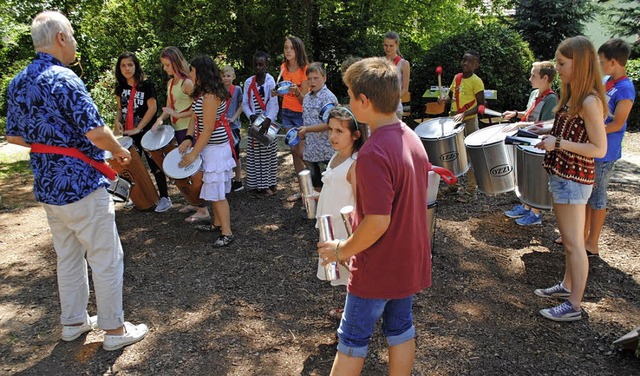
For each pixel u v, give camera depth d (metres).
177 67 5.16
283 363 3.03
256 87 5.76
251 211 5.63
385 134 2.12
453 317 3.43
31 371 3.01
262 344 3.22
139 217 5.53
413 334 2.44
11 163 8.59
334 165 3.11
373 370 2.92
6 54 15.81
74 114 2.70
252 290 3.90
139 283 4.05
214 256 4.50
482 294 3.72
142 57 12.25
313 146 4.93
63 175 2.80
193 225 5.24
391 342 2.42
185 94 5.22
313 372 2.94
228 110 6.11
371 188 2.04
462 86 5.57
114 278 3.07
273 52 12.67
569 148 3.08
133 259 4.48
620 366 2.88
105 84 11.54
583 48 2.96
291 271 4.18
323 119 4.22
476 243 4.59
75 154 2.82
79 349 3.21
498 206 5.48
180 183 4.70
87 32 13.68
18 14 13.85
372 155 2.05
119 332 3.20
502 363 2.94
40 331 3.43
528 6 13.55
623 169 7.02
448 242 4.62
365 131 3.01
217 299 3.78
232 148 4.69
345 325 2.35
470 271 4.07
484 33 9.86
